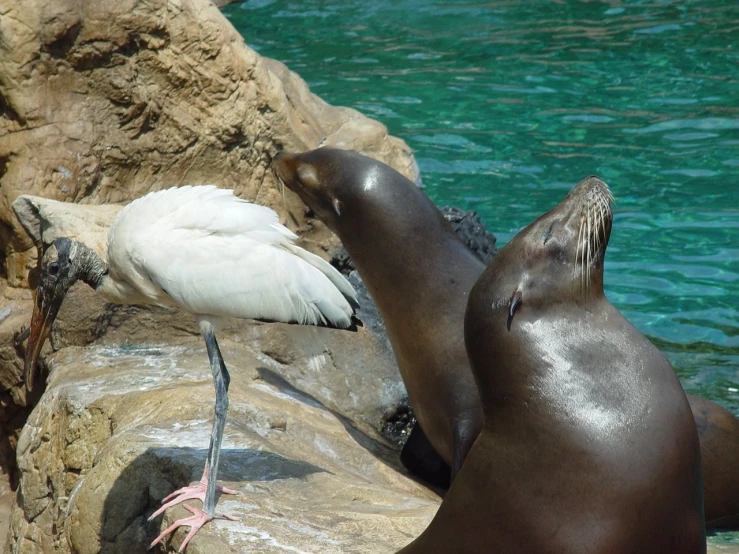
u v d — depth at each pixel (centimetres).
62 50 1312
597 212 703
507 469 686
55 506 1054
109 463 926
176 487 892
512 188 1889
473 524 702
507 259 712
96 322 1241
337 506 877
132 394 1073
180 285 859
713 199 1845
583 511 662
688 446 666
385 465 1095
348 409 1295
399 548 798
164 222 874
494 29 2856
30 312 1292
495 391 703
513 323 695
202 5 1424
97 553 899
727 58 2527
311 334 924
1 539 1204
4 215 1305
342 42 2794
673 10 2936
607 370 677
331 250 1504
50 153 1309
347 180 1202
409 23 2947
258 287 865
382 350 1362
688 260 1672
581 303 700
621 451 655
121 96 1356
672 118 2183
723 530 1096
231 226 872
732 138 2073
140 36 1352
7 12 1277
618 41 2691
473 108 2270
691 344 1463
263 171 1509
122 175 1382
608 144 2067
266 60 1714
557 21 2895
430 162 1995
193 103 1419
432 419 1148
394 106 2291
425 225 1168
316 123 1656
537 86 2397
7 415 1323
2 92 1298
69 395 1098
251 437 983
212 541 792
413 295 1155
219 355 877
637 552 663
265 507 853
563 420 670
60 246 927
